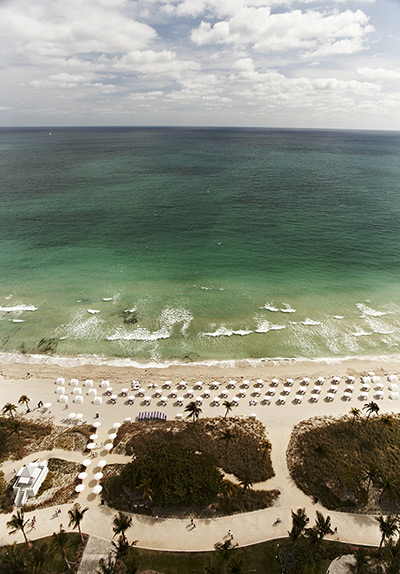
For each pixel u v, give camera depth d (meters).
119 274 90.75
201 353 65.50
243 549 36.22
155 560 35.34
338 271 93.38
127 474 42.47
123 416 53.34
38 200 150.38
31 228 119.19
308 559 34.81
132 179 194.38
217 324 72.75
